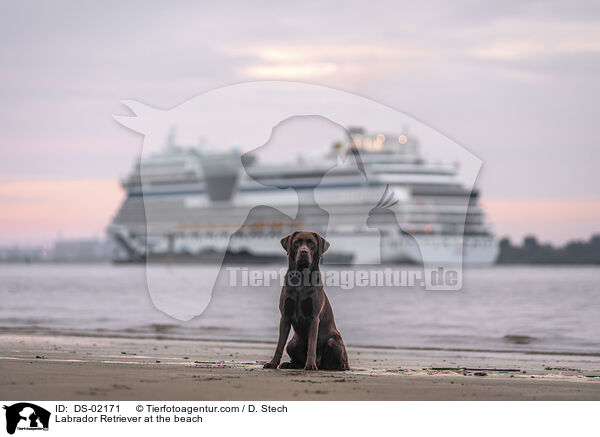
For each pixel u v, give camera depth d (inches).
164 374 306.5
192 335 621.0
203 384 277.0
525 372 371.2
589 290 1656.0
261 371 333.1
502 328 733.9
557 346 576.7
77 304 1077.1
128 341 538.0
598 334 674.8
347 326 764.0
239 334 638.5
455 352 511.5
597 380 327.6
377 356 471.5
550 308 1087.6
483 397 268.2
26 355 402.3
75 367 326.6
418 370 370.3
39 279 2449.6
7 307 1003.3
